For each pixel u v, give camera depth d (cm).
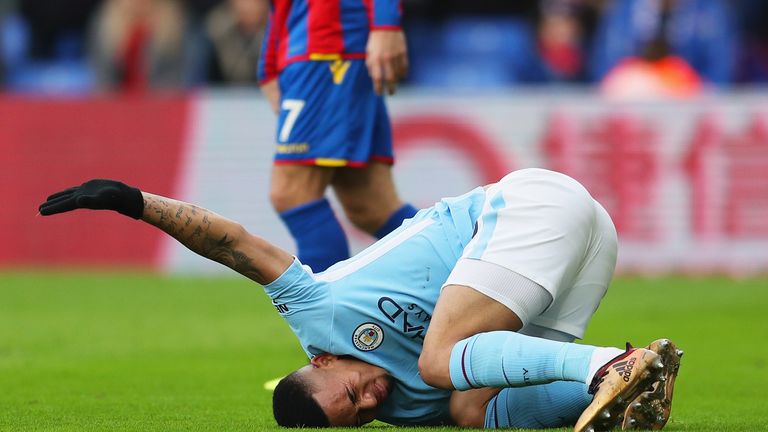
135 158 4909
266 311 3506
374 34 2191
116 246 4919
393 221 2391
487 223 1452
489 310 1406
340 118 2288
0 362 2439
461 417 1502
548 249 1427
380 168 2367
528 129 4709
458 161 4728
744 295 3809
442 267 1490
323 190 2317
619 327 3000
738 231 4578
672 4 5656
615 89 5759
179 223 1392
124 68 5647
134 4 5612
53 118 4975
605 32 5800
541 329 1495
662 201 4619
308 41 2284
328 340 1460
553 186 1469
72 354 2575
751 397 1895
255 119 4862
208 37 5472
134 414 1694
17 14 6353
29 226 4938
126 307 3619
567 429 1442
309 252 2286
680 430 1457
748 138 4600
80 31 6397
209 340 2833
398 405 1507
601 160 4669
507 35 6059
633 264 4606
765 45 6444
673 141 4634
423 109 4747
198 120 4897
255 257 1436
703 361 2394
